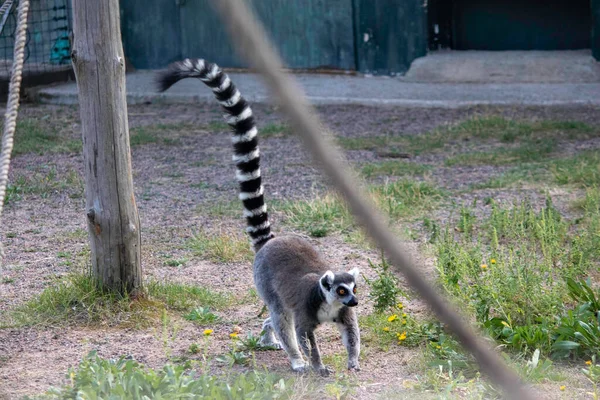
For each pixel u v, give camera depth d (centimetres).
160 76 658
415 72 2098
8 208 1175
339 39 2170
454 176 1326
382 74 2161
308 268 636
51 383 598
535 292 712
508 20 2170
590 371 589
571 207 1093
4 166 560
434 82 2059
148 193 1261
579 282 768
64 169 1409
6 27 2164
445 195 1198
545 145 1493
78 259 942
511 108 1823
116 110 751
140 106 2053
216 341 697
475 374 599
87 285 777
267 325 683
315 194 1206
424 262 833
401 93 1977
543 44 2162
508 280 718
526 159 1410
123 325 733
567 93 1877
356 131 1695
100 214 763
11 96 571
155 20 2275
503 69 2038
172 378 548
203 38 2233
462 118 1778
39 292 820
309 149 131
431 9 2200
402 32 2128
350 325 623
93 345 686
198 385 547
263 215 707
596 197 1066
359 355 647
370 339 691
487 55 2117
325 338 710
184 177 1366
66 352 670
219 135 1709
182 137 1692
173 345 685
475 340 170
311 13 2173
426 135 1627
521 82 1997
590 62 2008
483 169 1366
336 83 2092
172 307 781
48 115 1894
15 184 1284
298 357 632
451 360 614
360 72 2178
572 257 822
